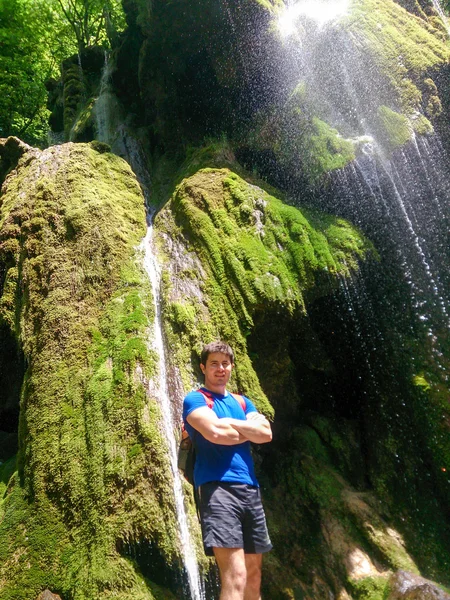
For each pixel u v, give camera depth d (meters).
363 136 5.23
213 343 2.70
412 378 4.66
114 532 3.17
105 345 3.97
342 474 4.47
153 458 3.36
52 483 3.45
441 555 3.94
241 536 2.32
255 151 5.59
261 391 3.97
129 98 7.68
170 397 3.74
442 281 5.25
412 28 6.11
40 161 5.32
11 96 12.66
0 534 3.37
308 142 5.20
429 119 5.52
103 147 5.54
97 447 3.47
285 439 4.63
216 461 2.44
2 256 4.64
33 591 3.12
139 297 4.22
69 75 9.70
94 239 4.54
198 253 4.53
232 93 6.05
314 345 4.76
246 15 5.47
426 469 4.40
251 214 4.71
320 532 3.96
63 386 3.81
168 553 3.12
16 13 11.98
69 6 12.66
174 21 5.81
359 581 3.63
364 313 4.86
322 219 5.00
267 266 4.36
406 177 5.35
